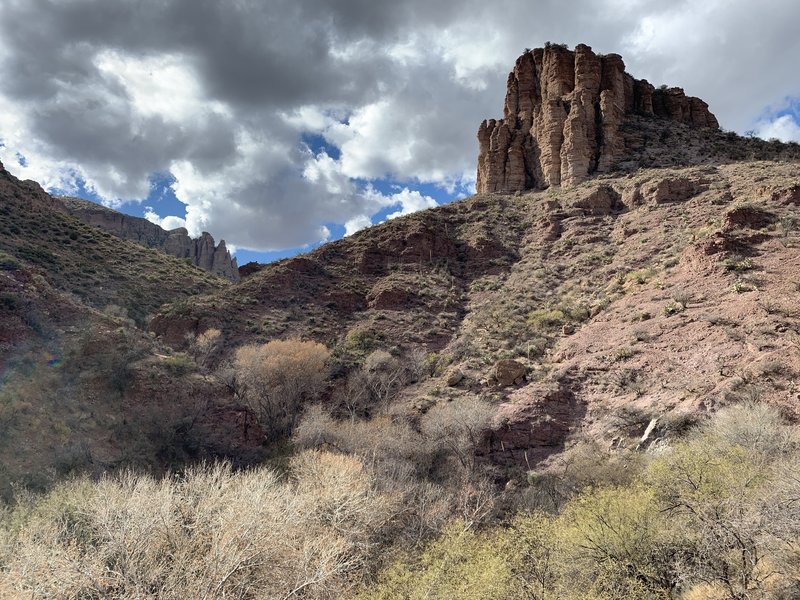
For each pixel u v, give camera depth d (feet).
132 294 169.48
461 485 72.33
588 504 39.99
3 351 87.45
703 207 147.74
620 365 91.91
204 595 34.06
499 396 98.48
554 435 84.28
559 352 106.73
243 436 98.17
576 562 36.01
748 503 34.04
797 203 120.06
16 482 62.59
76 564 35.12
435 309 154.61
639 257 137.59
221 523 39.63
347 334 145.38
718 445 49.80
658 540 34.88
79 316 108.17
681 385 78.28
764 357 73.26
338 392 118.01
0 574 35.06
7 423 73.15
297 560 39.70
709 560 31.94
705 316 91.15
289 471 75.41
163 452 84.58
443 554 42.32
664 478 41.81
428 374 122.01
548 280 148.87
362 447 85.76
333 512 53.42
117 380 94.22
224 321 146.92
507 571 35.29
